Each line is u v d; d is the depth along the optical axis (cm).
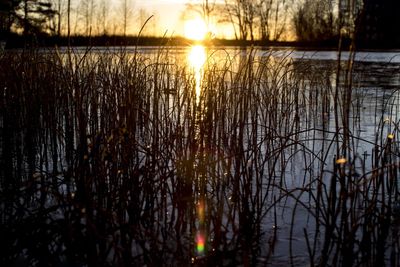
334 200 358
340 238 345
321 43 2520
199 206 432
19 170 555
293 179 555
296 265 348
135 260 352
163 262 347
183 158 455
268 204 473
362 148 684
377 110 1059
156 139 485
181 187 435
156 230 412
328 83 871
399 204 444
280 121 683
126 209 420
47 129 618
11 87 605
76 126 558
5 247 346
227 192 492
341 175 353
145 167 430
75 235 356
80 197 387
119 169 463
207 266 347
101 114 548
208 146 479
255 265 350
